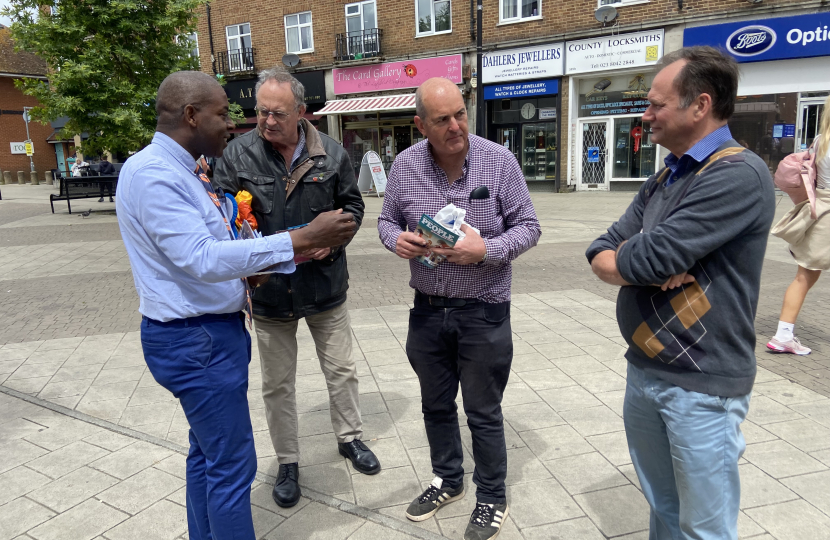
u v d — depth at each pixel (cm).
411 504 255
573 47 1521
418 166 234
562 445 308
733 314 163
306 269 263
